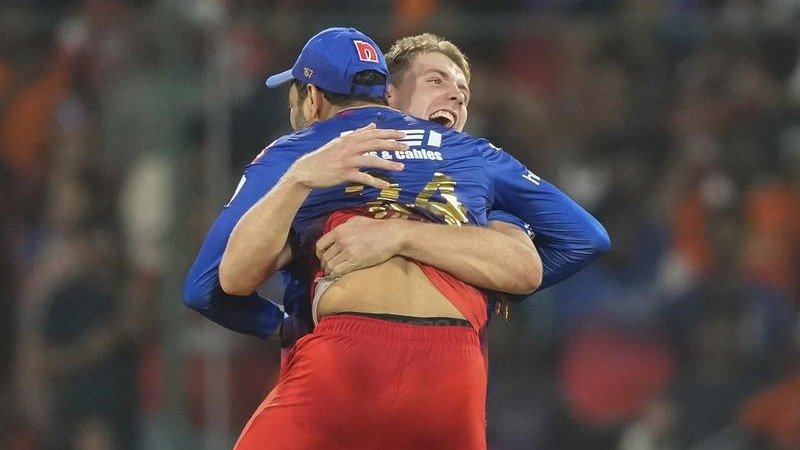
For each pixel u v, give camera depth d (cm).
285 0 2606
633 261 2631
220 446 2423
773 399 2591
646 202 2664
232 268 1255
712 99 2728
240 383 2445
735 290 2636
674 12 2770
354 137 1246
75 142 2558
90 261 2528
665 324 2603
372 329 1227
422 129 1331
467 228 1281
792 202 2706
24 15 2616
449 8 2820
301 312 1340
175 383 2452
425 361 1227
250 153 2467
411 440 1232
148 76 2512
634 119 2689
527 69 2669
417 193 1295
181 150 2480
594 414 2559
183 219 2469
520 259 1287
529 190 1366
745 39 2764
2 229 2567
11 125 2589
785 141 2734
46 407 2514
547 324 2583
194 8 2492
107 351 2498
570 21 2705
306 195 1242
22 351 2538
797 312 2664
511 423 2541
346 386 1218
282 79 1402
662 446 2567
